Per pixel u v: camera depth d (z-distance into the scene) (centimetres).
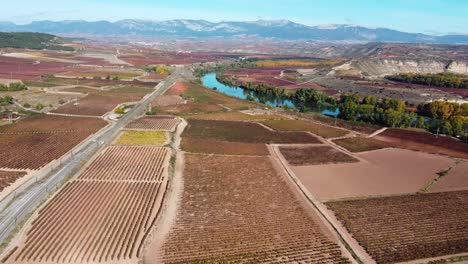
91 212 7275
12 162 9781
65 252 5947
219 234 6700
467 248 6500
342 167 10475
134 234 6562
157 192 8369
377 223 7306
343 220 7381
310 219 7369
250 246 6362
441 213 7812
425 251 6375
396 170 10362
